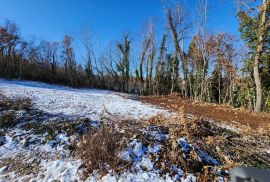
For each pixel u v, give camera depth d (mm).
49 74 30438
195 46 23000
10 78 23234
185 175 4383
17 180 4262
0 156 5207
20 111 7879
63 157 5066
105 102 13211
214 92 26109
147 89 33500
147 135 5598
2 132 6422
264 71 16469
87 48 37938
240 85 20078
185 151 5035
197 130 5988
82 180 4168
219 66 22219
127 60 37219
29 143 5824
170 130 5867
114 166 4508
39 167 4711
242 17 15297
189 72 24000
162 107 12898
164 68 32469
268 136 6496
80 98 13836
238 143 5766
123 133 5652
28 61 29109
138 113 9539
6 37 25891
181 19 23281
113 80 38250
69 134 6207
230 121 9547
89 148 4848
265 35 13992
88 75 36062
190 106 14273
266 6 13461
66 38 35969
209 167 4645
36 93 13484
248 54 17734
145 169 4504
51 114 8016
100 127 6117
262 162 5172
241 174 2363
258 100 14219
